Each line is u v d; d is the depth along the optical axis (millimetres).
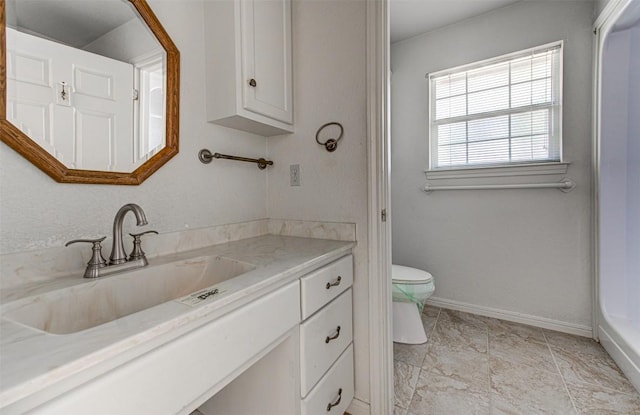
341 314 1104
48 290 659
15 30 700
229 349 612
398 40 2383
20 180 708
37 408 350
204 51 1153
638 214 1517
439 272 2279
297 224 1380
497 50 2010
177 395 507
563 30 1801
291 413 834
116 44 898
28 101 719
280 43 1258
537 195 1910
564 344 1697
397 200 2441
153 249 984
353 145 1218
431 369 1498
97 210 853
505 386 1357
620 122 1595
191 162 1114
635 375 1312
